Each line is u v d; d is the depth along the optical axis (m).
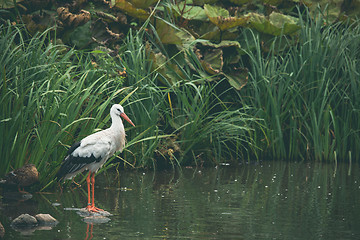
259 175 13.95
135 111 14.38
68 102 12.00
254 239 8.66
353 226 9.47
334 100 15.77
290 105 16.08
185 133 15.06
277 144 15.96
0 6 16.14
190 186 12.63
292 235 8.90
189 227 9.27
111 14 17.08
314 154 16.03
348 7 18.88
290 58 16.16
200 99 15.62
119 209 10.45
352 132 15.68
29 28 15.59
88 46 15.95
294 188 12.46
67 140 11.89
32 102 11.62
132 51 14.83
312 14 18.91
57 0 16.91
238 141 15.80
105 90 13.56
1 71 12.25
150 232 8.95
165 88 15.66
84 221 9.59
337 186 12.67
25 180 11.27
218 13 17.81
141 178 13.47
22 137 11.56
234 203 11.03
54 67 12.88
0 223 8.74
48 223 9.47
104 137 11.05
